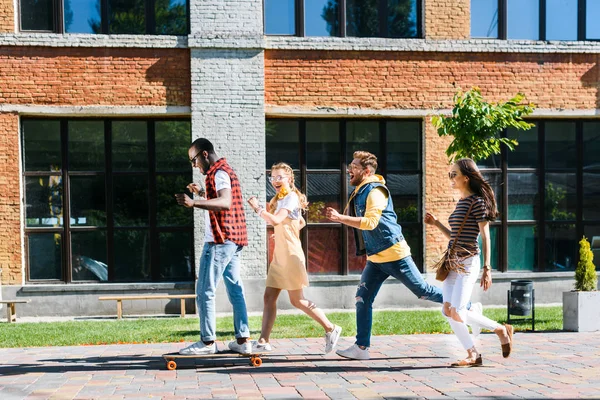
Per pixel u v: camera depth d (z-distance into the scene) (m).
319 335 8.34
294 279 6.62
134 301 11.39
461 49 11.91
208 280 6.23
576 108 12.31
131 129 11.61
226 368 6.17
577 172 12.65
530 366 6.17
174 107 11.33
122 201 11.63
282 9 11.77
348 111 11.70
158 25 11.52
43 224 11.44
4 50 11.04
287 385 5.41
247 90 11.41
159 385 5.46
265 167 11.63
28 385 5.51
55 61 11.13
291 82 11.59
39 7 11.34
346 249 12.01
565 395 5.00
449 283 6.23
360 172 6.43
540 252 12.55
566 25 12.51
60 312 11.23
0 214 11.10
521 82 12.16
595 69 12.38
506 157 12.47
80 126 11.50
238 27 11.36
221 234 6.21
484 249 6.13
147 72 11.29
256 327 9.44
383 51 11.76
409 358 6.64
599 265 12.68
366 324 6.54
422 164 12.02
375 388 5.28
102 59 11.21
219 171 6.23
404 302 11.99
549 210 12.61
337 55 11.66
